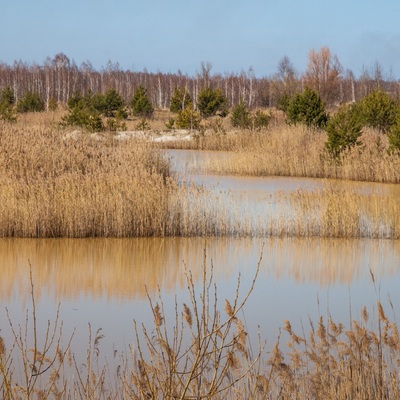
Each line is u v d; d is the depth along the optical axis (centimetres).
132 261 2216
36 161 3192
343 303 1745
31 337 1439
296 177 4569
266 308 1695
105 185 2705
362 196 3462
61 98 15238
